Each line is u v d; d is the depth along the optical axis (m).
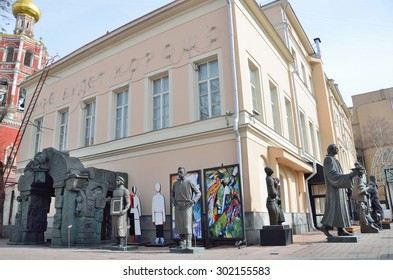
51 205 15.91
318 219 16.80
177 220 8.27
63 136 17.56
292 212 13.86
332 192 9.22
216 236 9.87
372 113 44.75
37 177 12.08
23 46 35.66
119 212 9.55
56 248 10.05
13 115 29.92
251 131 11.04
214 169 10.48
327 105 23.25
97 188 11.54
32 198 12.62
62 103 17.86
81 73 17.27
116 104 15.45
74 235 10.63
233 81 11.34
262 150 11.84
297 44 21.06
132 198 11.87
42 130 18.70
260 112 13.05
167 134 12.62
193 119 12.14
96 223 11.14
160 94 13.81
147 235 12.05
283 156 12.00
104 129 15.14
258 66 13.46
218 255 7.23
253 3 13.20
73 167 11.32
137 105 14.09
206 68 12.70
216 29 12.41
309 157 17.55
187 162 11.77
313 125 21.16
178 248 8.09
